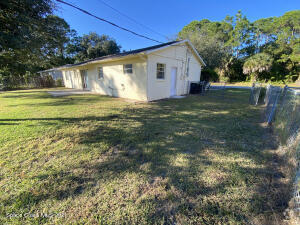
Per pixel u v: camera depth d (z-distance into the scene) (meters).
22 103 6.54
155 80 7.24
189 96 8.99
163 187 1.66
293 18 19.73
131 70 7.49
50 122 3.92
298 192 1.33
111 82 8.91
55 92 10.81
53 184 1.71
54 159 2.21
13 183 1.71
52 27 8.55
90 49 25.75
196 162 2.14
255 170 1.96
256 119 4.28
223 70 23.83
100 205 1.43
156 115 4.66
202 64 11.50
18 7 6.11
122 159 2.22
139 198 1.51
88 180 1.77
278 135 2.98
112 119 4.21
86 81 12.71
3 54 10.77
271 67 19.36
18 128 3.46
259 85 7.60
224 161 2.17
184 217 1.31
